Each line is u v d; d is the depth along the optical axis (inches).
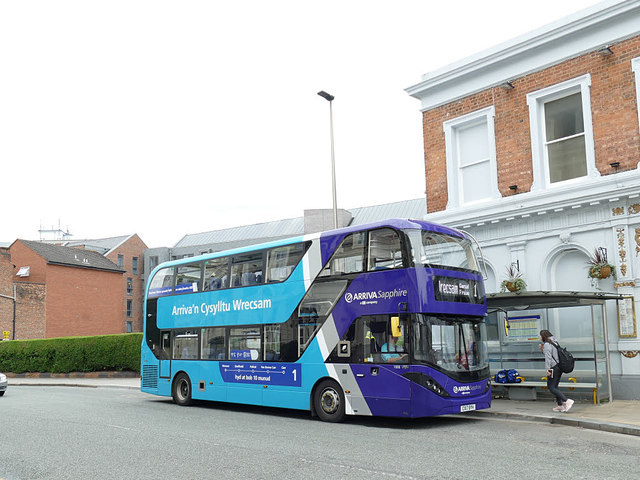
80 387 965.2
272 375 524.1
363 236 473.4
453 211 683.4
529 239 619.8
